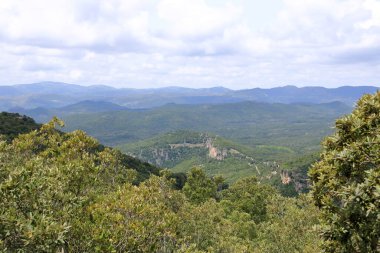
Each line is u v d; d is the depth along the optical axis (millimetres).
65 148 39906
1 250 16688
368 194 14000
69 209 23203
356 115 17641
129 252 23781
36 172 21969
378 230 13922
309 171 17578
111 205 27016
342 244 15062
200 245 54781
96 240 22484
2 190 18969
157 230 27359
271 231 62594
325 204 15375
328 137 17984
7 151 39281
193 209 59875
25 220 17578
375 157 15188
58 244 18391
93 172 31734
